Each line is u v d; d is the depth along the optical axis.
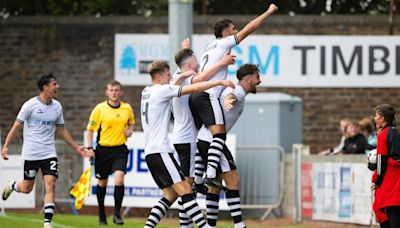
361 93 48.97
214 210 26.38
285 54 48.59
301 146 39.47
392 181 25.55
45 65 50.03
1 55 50.12
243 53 48.34
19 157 40.34
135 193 41.00
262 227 36.75
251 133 43.03
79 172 44.97
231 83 23.98
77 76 49.78
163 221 38.69
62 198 45.09
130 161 41.00
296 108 43.59
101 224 33.88
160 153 24.50
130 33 49.22
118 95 33.88
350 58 48.75
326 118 49.03
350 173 35.34
